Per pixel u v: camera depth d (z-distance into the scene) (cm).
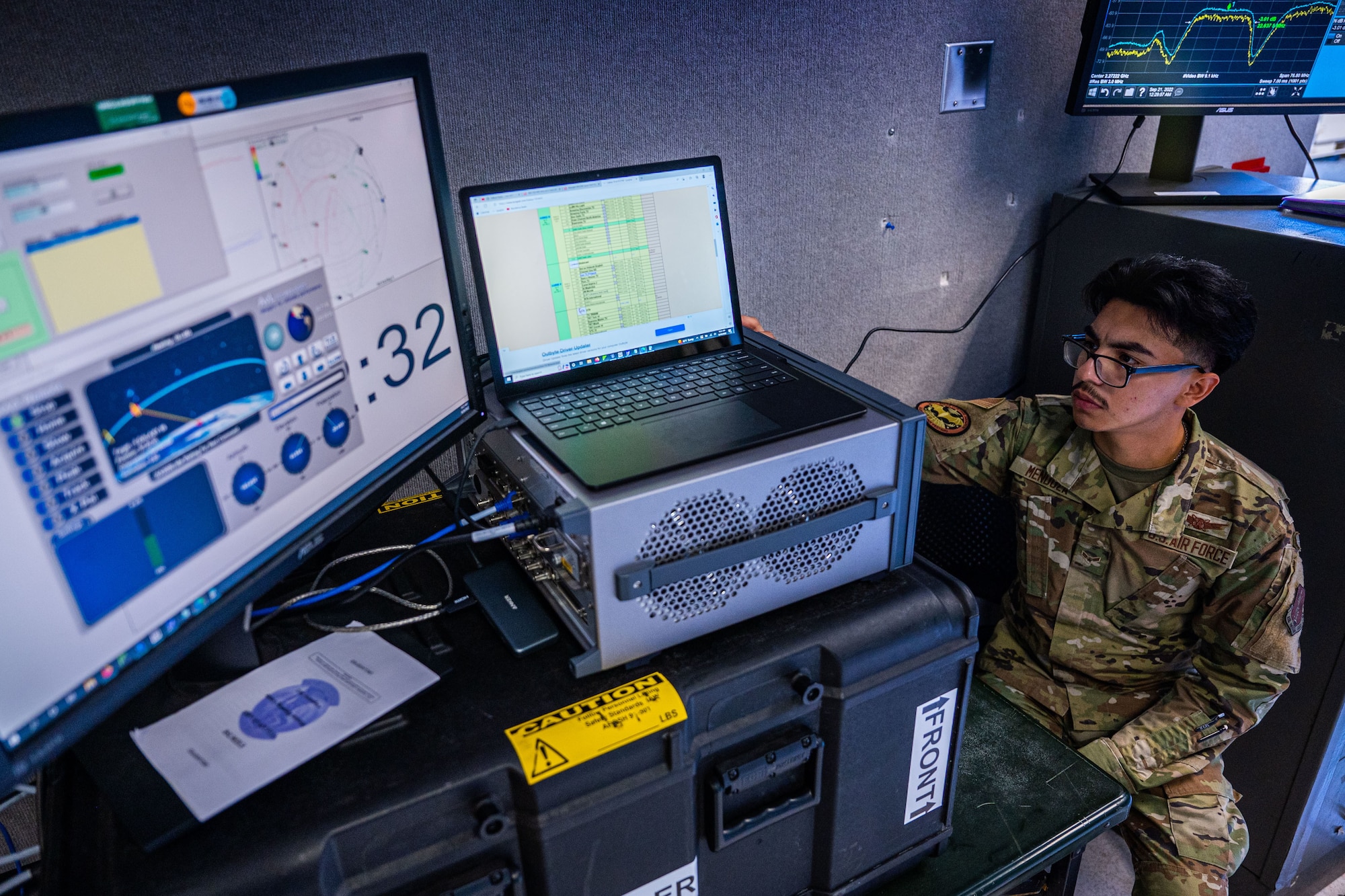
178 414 51
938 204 133
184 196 49
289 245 57
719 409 74
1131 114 127
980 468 125
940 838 79
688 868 66
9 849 89
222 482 55
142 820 53
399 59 64
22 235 41
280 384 58
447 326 75
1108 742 111
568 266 82
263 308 56
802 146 117
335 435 64
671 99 105
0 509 42
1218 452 114
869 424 70
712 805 64
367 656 67
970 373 153
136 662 51
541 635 67
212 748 58
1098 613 118
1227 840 107
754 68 109
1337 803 133
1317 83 125
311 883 52
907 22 117
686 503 63
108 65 73
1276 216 123
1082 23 122
